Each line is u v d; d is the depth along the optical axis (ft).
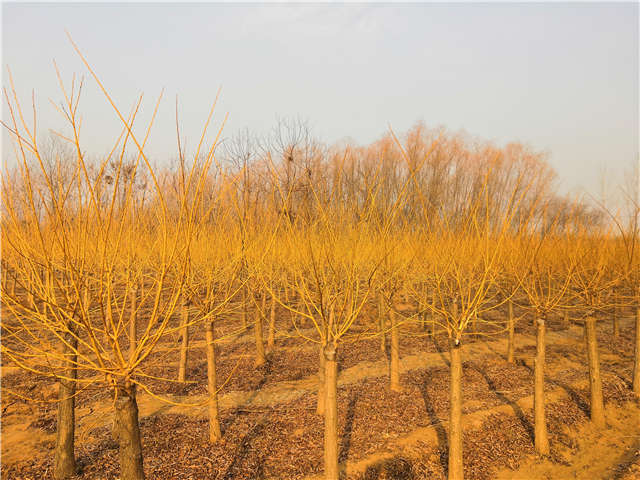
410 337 49.16
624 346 46.55
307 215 20.07
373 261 22.08
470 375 35.96
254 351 41.73
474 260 20.17
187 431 24.38
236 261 23.25
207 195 23.99
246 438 23.58
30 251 12.50
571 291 29.32
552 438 25.34
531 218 21.56
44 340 14.34
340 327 15.80
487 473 21.42
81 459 20.89
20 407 26.96
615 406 30.68
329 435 15.03
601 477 21.66
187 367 36.50
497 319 60.39
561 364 39.55
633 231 29.27
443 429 25.08
